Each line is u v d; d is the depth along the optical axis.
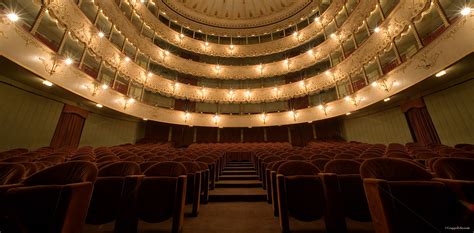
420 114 6.51
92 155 3.50
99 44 7.56
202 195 2.71
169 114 10.99
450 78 5.34
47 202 1.19
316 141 10.96
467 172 1.53
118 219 1.59
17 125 5.37
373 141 8.73
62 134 6.68
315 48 11.35
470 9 4.05
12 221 1.11
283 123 11.48
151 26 11.10
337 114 9.35
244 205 2.62
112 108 7.83
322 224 1.90
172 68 11.78
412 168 1.53
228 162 7.17
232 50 13.67
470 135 5.13
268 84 13.55
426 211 1.19
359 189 1.74
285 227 1.71
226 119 12.24
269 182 2.78
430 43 5.05
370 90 7.57
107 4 8.13
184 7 13.45
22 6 5.62
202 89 12.48
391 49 7.61
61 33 6.63
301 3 13.16
